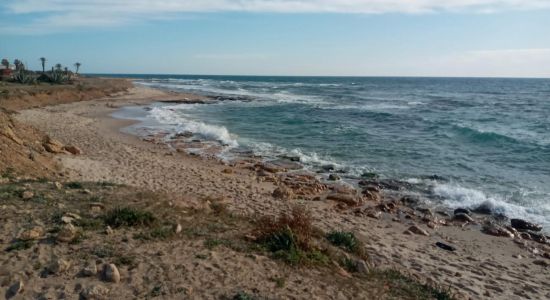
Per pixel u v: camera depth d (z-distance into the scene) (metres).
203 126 28.97
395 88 103.06
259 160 20.45
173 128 28.64
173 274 6.25
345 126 31.64
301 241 7.98
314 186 15.77
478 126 32.25
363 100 59.31
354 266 7.78
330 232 9.91
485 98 67.81
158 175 15.17
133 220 8.06
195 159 19.75
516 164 20.36
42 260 6.29
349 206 13.97
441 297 7.12
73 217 8.02
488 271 9.38
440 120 35.34
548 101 61.09
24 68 63.28
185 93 65.31
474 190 16.02
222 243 7.66
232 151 22.38
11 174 11.26
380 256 9.27
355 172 18.67
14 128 15.34
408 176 18.14
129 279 6.00
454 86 121.69
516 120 36.81
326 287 6.61
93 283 5.79
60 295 5.48
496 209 14.23
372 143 25.20
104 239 7.21
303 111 41.66
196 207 10.06
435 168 19.55
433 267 9.09
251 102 51.97
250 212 11.08
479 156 21.97
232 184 14.94
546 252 10.97
